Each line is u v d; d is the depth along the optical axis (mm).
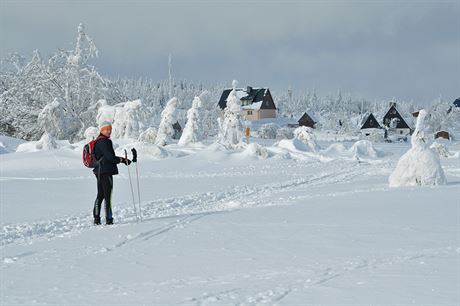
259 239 6352
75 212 10188
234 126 46062
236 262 5098
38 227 8297
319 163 28828
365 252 5297
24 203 11727
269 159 30125
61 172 22203
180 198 12852
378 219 7559
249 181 18250
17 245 6672
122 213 10289
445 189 11969
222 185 16719
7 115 52188
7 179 18906
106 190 8633
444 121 109938
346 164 28281
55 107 47000
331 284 4023
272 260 5113
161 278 4578
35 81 50594
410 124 105938
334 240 6051
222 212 9430
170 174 21547
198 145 39375
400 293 3689
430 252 5160
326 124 130875
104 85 52375
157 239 6711
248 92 110375
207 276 4570
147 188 15695
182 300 3756
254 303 3588
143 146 29891
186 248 5980
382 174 20750
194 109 40781
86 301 3873
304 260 5043
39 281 4629
